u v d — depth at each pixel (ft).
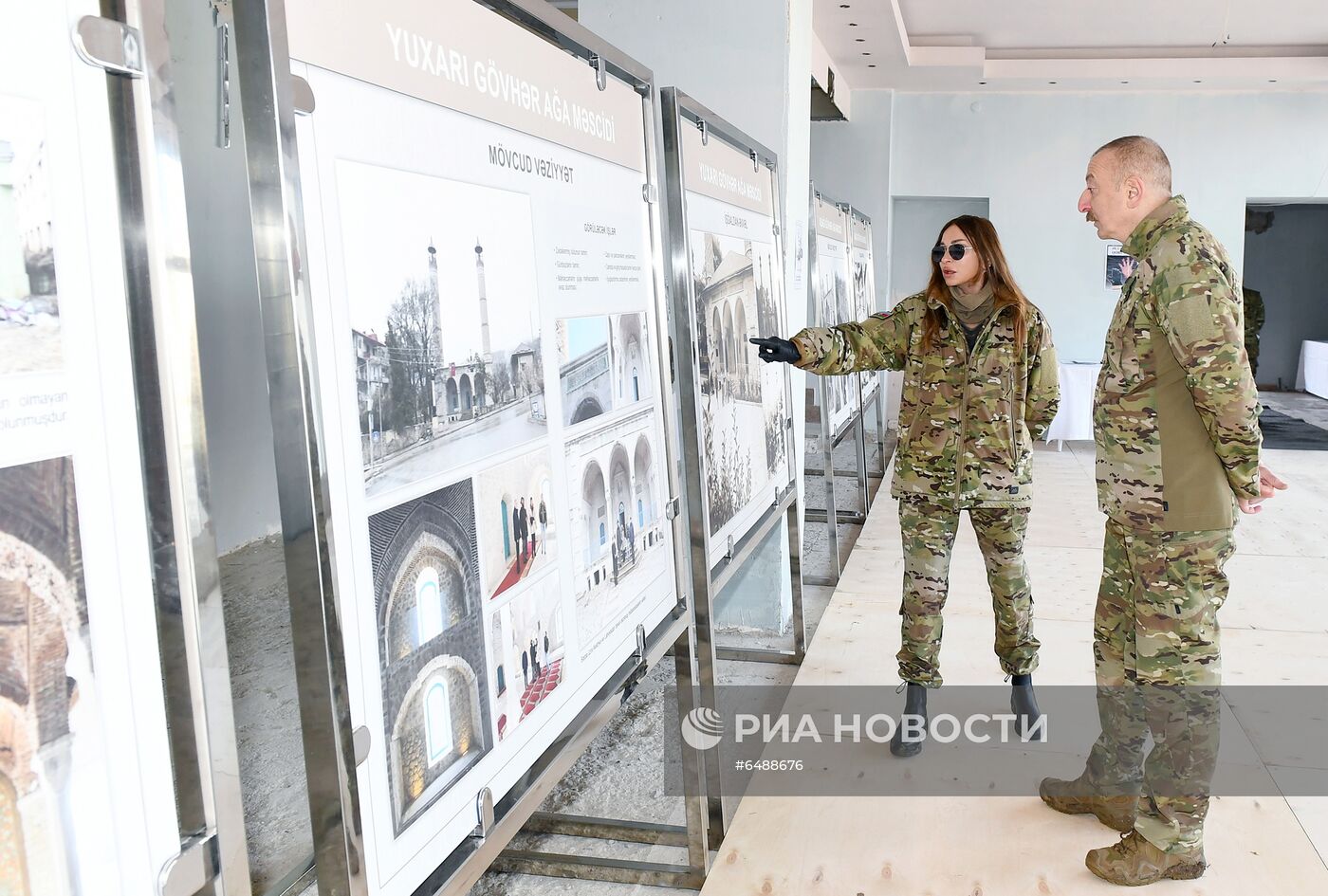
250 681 6.28
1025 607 8.83
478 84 4.25
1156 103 31.96
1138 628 6.57
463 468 4.03
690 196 7.64
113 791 2.45
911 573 8.68
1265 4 24.36
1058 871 6.92
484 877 7.16
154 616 2.55
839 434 16.29
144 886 2.52
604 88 5.78
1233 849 7.14
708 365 7.91
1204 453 6.24
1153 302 6.25
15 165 2.23
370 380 3.41
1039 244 33.14
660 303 6.61
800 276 13.39
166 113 2.54
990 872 6.93
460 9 4.11
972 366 8.32
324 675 3.00
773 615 12.48
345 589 3.25
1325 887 6.65
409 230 3.67
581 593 5.24
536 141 4.83
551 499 4.89
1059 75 29.45
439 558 3.84
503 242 4.42
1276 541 16.79
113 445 2.46
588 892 6.95
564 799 8.28
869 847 7.30
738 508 8.79
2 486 2.19
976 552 16.14
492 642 4.26
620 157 6.02
